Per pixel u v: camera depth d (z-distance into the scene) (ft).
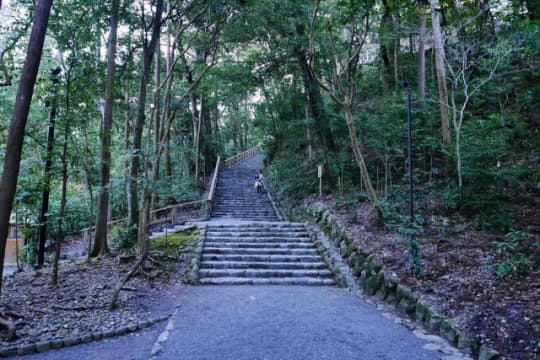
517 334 11.79
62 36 20.22
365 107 37.04
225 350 11.75
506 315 12.84
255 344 12.22
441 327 13.66
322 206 33.68
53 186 28.76
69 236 48.42
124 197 50.08
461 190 23.41
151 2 28.30
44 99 20.44
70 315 15.65
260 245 28.07
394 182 35.76
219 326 14.19
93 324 14.61
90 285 20.30
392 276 18.65
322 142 40.83
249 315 15.58
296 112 48.75
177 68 50.14
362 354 11.51
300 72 44.37
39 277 22.27
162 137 28.55
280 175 51.49
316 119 40.75
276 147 62.64
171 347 12.09
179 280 22.53
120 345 12.79
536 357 10.65
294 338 12.77
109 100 26.84
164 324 15.06
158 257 25.31
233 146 103.65
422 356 11.50
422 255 19.77
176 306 17.53
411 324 14.75
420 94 34.12
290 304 17.44
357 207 31.55
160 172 60.08
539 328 11.69
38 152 23.03
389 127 31.60
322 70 38.75
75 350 12.39
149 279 22.15
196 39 36.35
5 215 13.51
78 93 20.62
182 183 41.73
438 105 34.30
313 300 18.34
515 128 30.42
